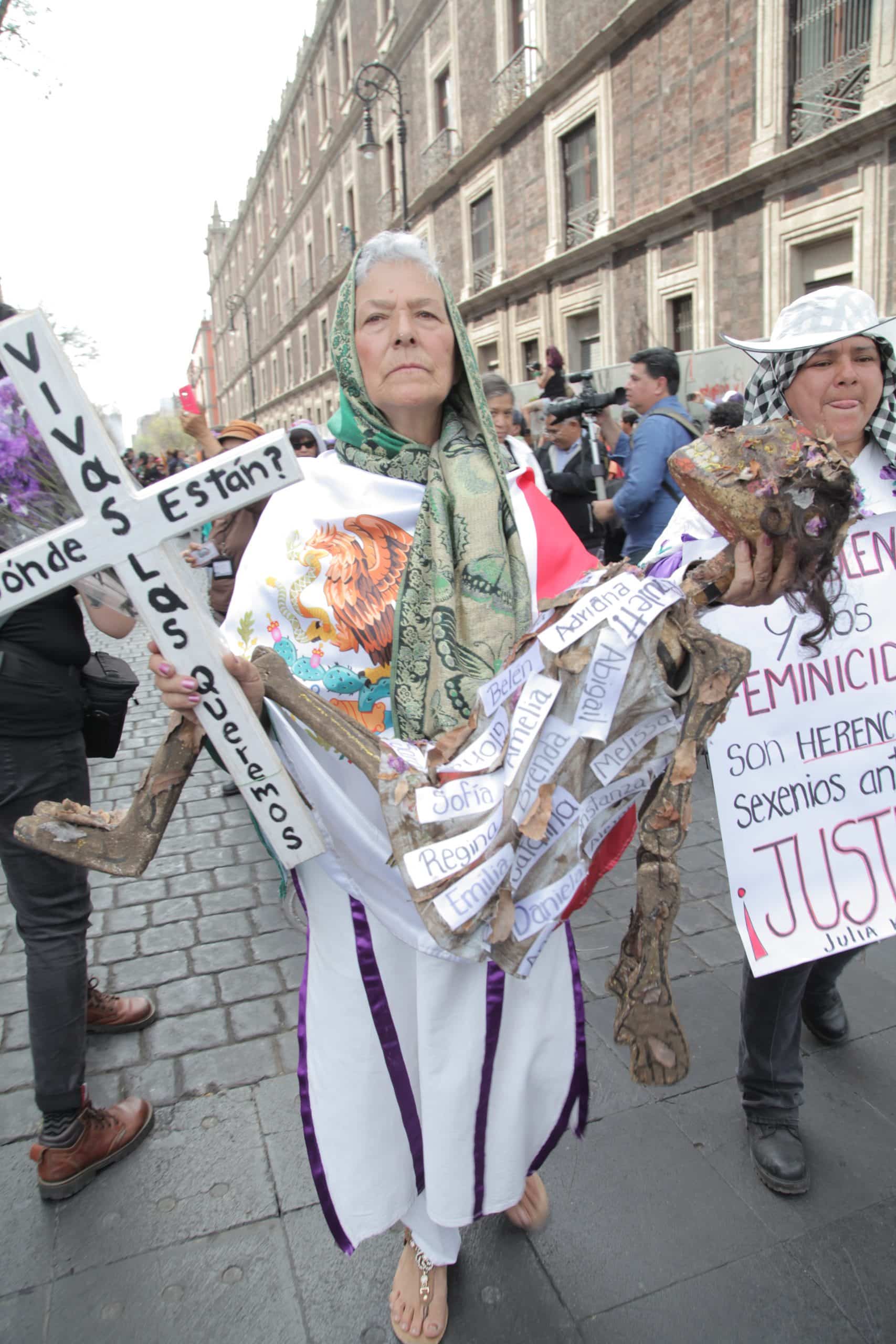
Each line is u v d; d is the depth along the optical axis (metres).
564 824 1.12
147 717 5.60
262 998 2.53
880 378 1.67
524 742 1.08
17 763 1.69
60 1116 1.85
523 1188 1.44
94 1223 1.79
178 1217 1.80
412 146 22.08
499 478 1.36
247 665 1.17
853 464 1.73
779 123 10.10
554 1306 1.59
